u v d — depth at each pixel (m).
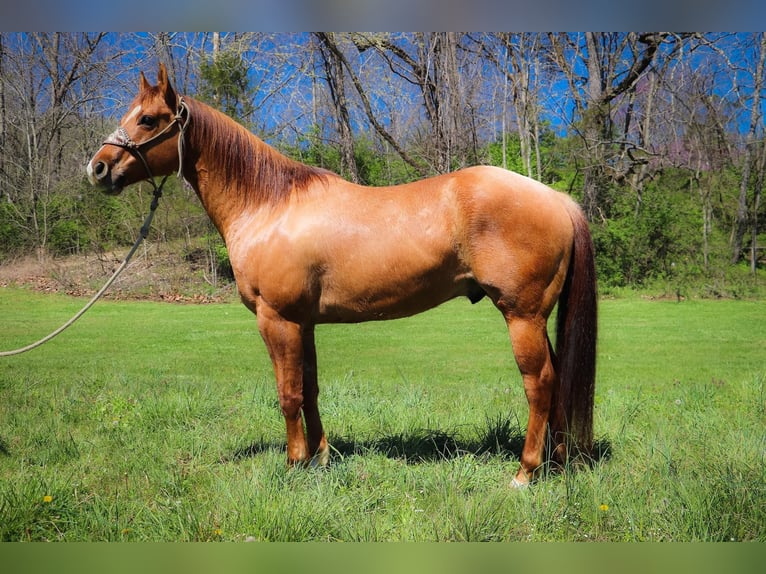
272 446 4.15
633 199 17.69
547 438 3.41
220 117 3.54
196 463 3.86
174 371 7.37
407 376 6.98
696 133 20.00
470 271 3.23
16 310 13.72
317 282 3.36
